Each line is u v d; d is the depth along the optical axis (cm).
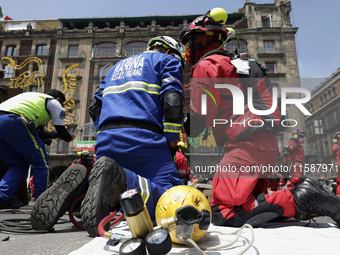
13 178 267
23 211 279
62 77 2994
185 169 411
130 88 163
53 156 2747
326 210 149
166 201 100
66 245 113
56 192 154
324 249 103
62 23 3225
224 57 167
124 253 72
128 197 76
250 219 149
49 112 277
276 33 2950
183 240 84
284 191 154
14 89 401
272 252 98
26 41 3181
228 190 150
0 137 256
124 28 3173
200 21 192
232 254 94
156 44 197
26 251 102
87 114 2891
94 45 3120
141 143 151
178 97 155
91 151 522
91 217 128
